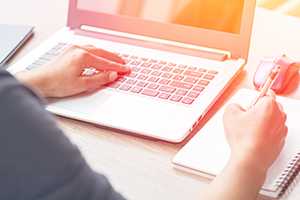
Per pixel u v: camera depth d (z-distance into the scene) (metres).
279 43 1.09
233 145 0.77
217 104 0.94
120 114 0.90
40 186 0.49
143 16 1.05
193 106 0.90
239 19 0.98
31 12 1.27
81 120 0.91
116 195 0.56
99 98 0.94
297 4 1.22
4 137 0.47
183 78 0.97
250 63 1.04
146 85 0.96
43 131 0.49
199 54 1.02
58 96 0.96
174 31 1.03
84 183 0.51
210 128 0.88
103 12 1.09
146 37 1.06
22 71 1.01
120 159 0.83
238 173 0.72
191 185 0.78
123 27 1.08
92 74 0.98
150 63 1.02
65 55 1.01
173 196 0.76
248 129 0.78
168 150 0.85
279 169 0.77
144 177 0.79
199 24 1.00
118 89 0.96
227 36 0.99
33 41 1.16
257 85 0.96
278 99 0.93
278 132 0.79
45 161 0.49
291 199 0.74
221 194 0.71
